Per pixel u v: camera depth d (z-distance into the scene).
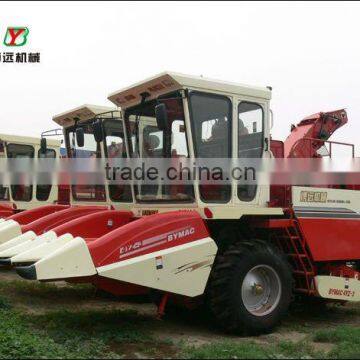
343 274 6.79
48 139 11.91
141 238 5.43
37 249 5.80
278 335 5.96
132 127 6.73
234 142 6.08
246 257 5.83
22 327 5.55
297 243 6.51
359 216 7.00
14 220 8.59
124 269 5.27
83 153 8.44
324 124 8.04
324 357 4.92
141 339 5.43
